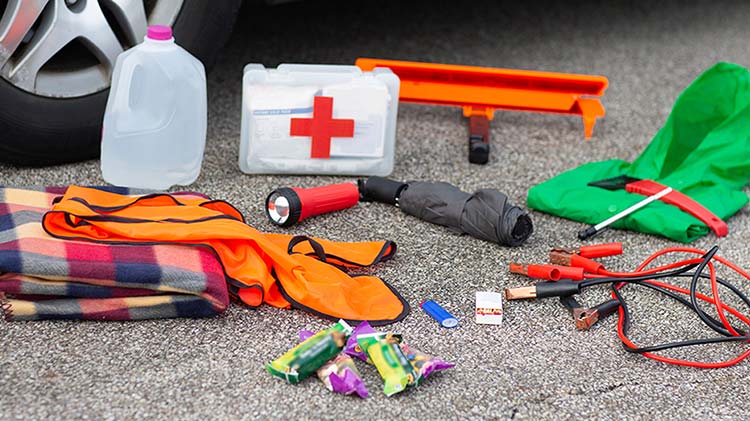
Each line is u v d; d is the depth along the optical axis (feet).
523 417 5.64
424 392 5.79
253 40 11.91
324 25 12.62
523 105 10.07
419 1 13.88
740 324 6.80
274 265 6.74
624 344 6.39
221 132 9.50
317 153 8.66
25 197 7.04
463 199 7.84
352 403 5.65
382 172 8.88
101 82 8.30
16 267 6.00
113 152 8.08
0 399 5.49
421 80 10.16
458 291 7.00
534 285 6.88
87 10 7.97
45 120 8.10
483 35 12.82
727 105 9.09
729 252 7.86
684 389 6.00
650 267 7.57
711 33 13.87
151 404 5.54
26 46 7.91
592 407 5.78
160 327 6.30
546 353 6.31
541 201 8.32
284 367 5.71
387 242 7.25
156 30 7.89
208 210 6.93
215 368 5.91
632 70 12.14
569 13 14.07
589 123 9.89
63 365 5.84
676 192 8.29
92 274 6.10
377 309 6.60
